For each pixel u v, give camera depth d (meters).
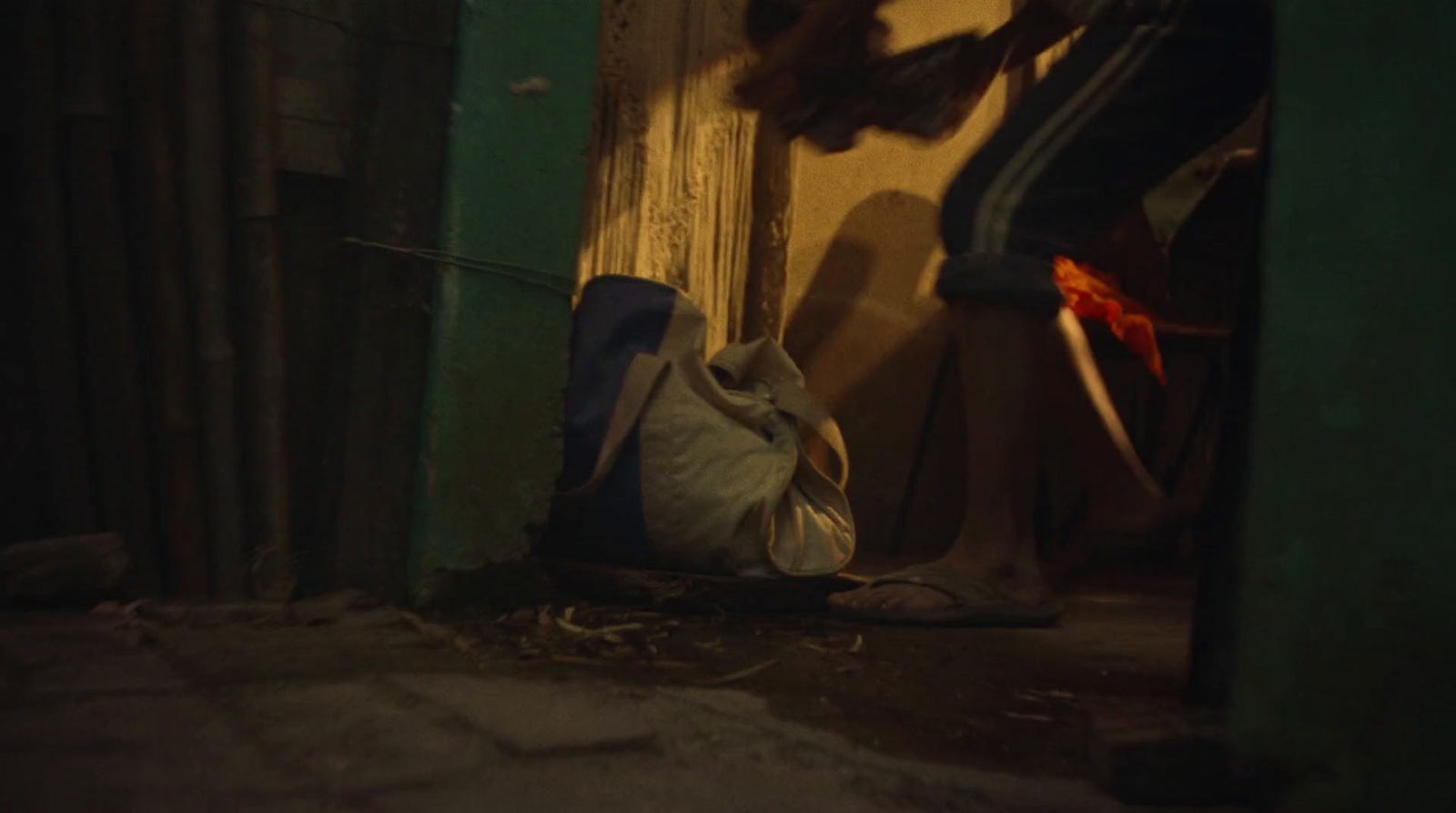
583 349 2.64
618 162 3.20
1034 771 1.47
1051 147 2.35
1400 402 1.07
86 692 1.54
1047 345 2.51
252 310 2.33
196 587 2.29
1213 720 1.46
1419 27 1.09
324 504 2.39
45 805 1.10
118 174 2.30
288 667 1.77
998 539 2.61
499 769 1.31
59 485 2.22
